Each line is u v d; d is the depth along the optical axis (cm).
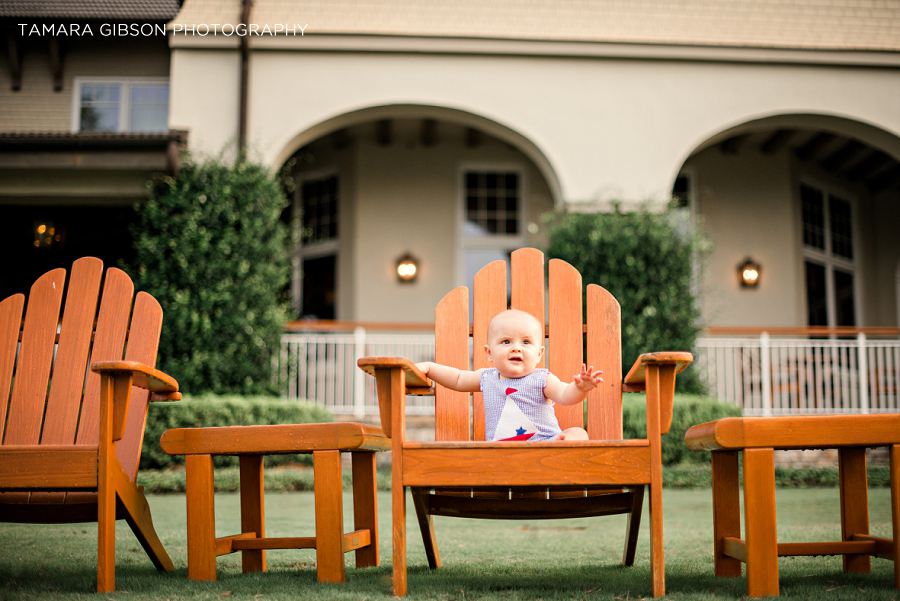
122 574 249
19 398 264
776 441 210
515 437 242
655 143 850
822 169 1099
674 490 634
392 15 861
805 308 1043
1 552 304
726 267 1028
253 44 832
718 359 903
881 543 226
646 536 361
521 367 245
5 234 960
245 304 754
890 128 866
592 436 250
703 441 222
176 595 209
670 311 779
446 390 261
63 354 267
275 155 823
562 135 845
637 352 771
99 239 966
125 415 223
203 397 698
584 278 793
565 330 263
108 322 267
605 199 838
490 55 849
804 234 1075
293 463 711
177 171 771
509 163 1041
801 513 468
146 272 751
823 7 889
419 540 354
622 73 858
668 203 838
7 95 973
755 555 207
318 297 1045
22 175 779
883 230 1146
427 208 1023
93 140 746
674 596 206
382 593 210
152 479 608
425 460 205
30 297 273
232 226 777
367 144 1027
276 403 686
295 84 834
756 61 861
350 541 244
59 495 243
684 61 862
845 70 870
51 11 929
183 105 823
